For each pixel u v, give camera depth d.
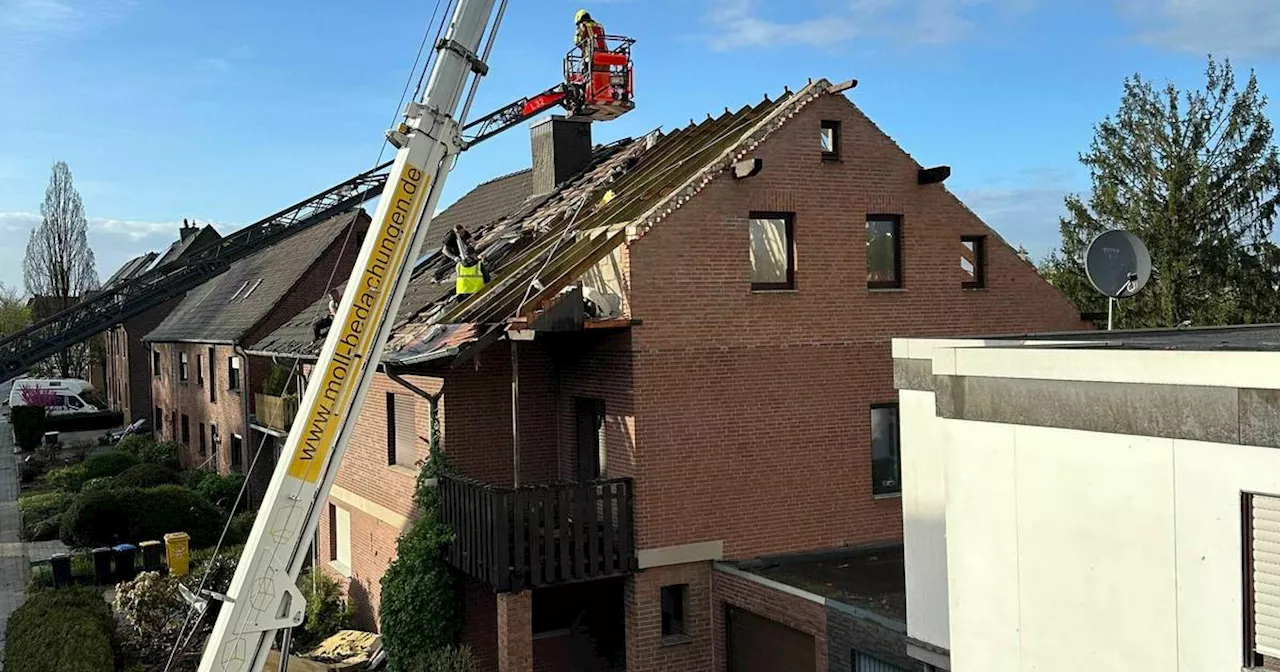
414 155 9.27
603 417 15.02
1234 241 26.70
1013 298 16.91
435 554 14.80
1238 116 26.70
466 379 15.50
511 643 13.16
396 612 14.78
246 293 35.50
